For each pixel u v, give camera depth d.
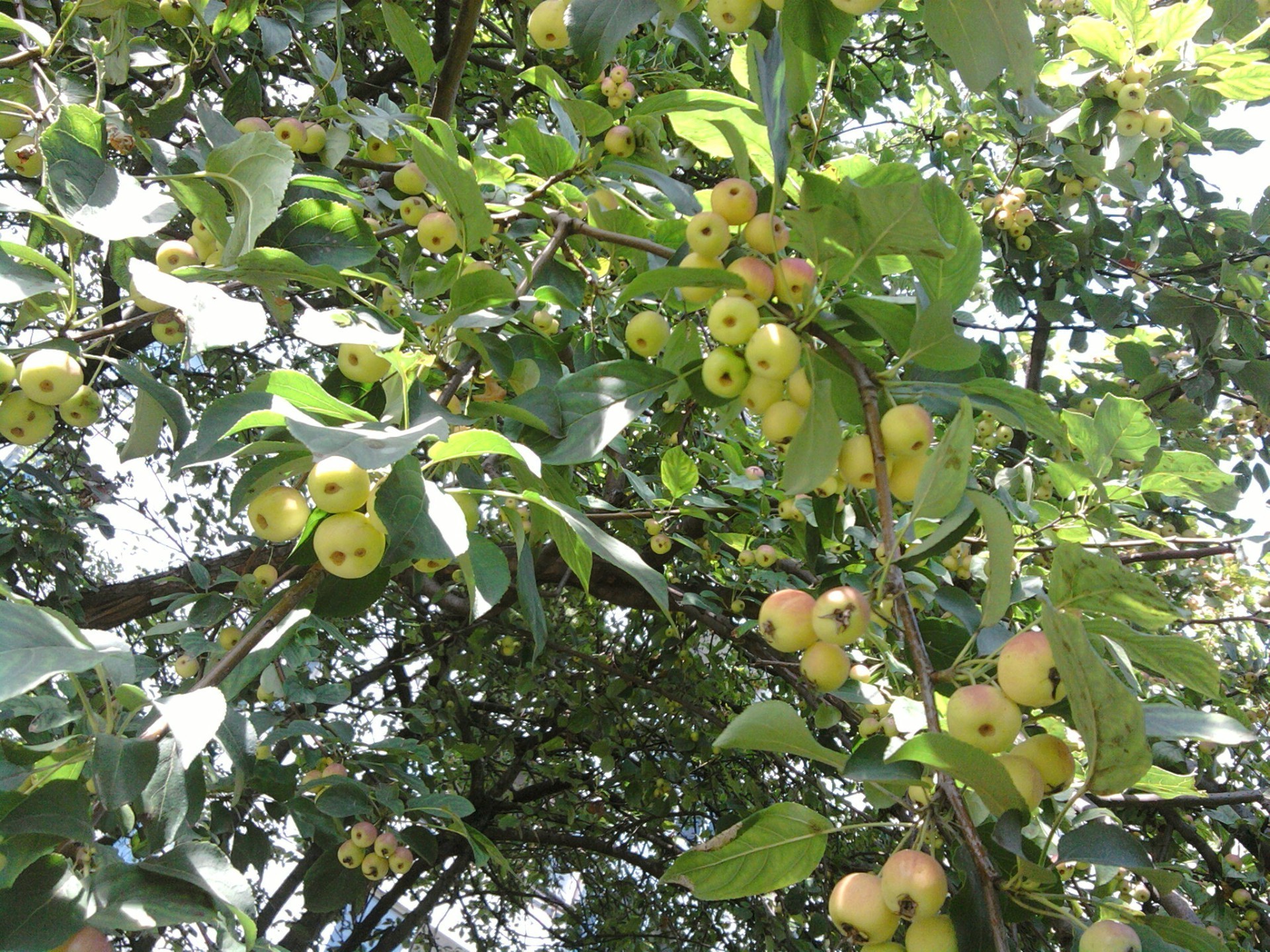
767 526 3.85
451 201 1.60
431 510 1.14
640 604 5.23
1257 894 3.67
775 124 1.55
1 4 2.89
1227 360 3.99
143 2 2.56
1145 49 3.08
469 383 1.84
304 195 2.32
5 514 4.34
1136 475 2.67
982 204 4.69
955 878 1.13
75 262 1.42
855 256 1.42
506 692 7.64
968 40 1.34
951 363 1.42
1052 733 1.71
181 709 1.05
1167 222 4.64
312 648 3.30
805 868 1.23
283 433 1.34
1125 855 1.11
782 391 1.54
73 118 1.31
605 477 5.08
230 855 3.14
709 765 6.60
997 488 3.06
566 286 2.24
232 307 1.08
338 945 7.61
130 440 1.56
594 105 2.07
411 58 2.46
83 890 1.06
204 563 4.92
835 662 1.27
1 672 0.91
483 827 7.34
